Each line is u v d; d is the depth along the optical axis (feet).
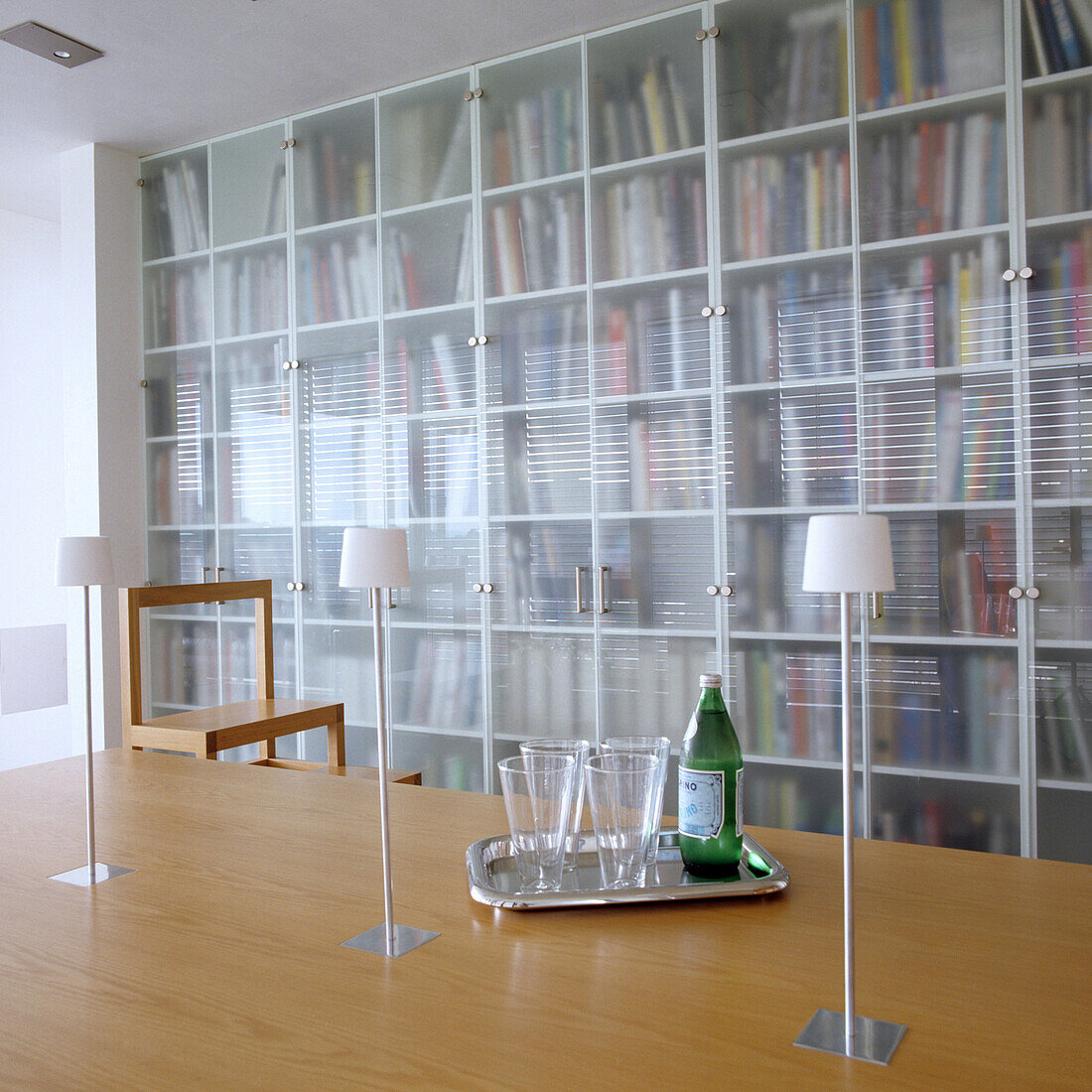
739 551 9.11
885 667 8.48
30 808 4.44
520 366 10.26
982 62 8.11
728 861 3.28
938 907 3.06
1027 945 2.77
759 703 9.02
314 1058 2.27
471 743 10.57
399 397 11.04
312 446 11.67
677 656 9.42
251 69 10.55
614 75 9.71
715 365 9.22
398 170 11.02
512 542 10.32
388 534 2.89
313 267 11.66
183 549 12.71
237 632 12.22
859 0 8.59
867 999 2.47
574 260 9.95
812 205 8.79
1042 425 7.84
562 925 2.99
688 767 3.33
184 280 12.71
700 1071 2.16
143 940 2.97
